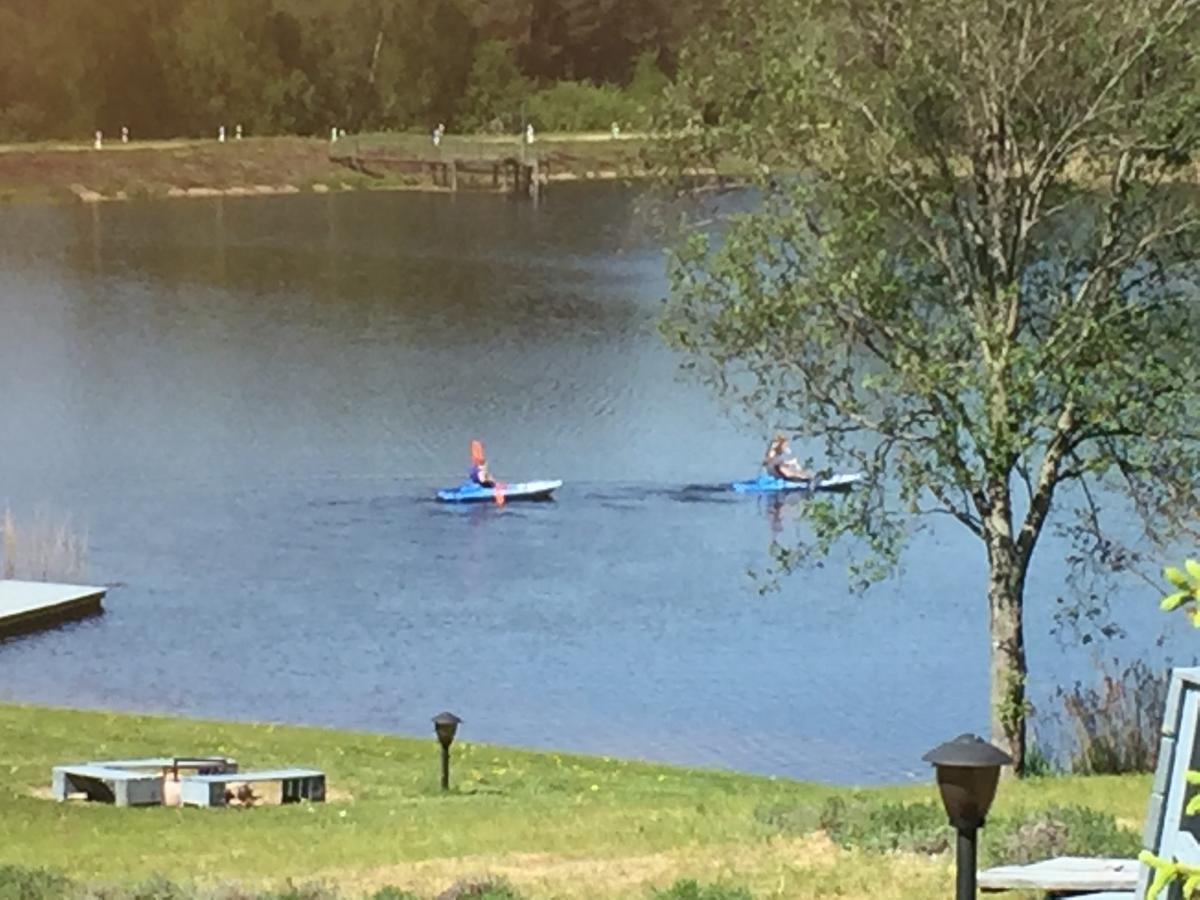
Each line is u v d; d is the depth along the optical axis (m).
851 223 27.50
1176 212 27.61
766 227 27.83
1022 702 28.53
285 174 174.62
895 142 27.66
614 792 27.67
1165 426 27.66
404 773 29.44
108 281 114.81
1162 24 26.91
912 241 28.41
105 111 180.38
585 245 134.25
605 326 97.94
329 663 42.72
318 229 144.50
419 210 159.12
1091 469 28.30
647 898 17.09
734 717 38.38
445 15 189.25
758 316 27.83
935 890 17.03
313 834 22.39
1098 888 15.48
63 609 46.59
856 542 53.78
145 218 151.88
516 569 51.50
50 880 17.66
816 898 16.94
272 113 185.12
